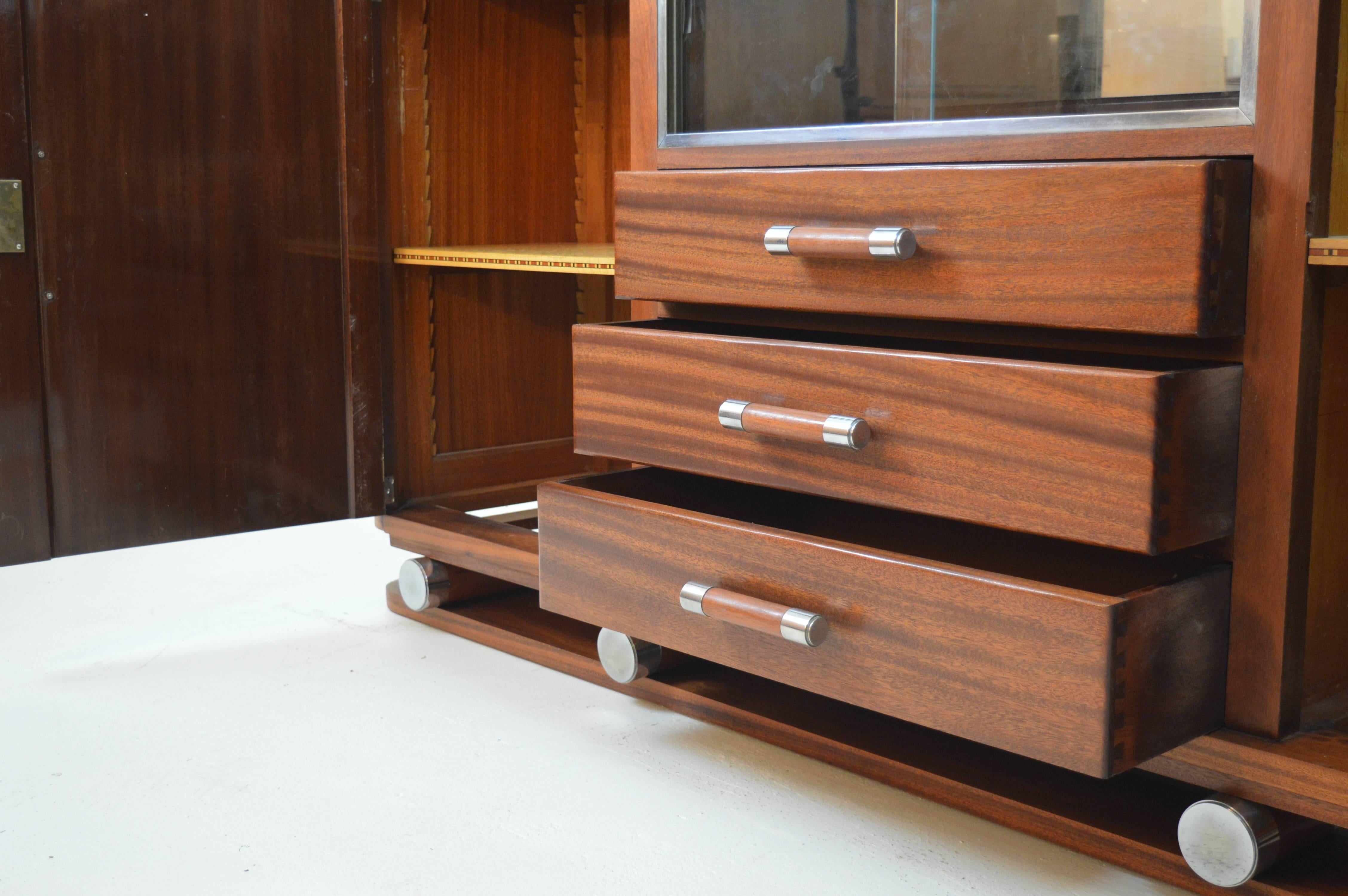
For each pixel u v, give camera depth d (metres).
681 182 1.13
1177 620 0.85
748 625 1.00
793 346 1.02
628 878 0.99
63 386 1.38
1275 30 0.82
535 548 1.49
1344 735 0.91
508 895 0.97
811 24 1.10
